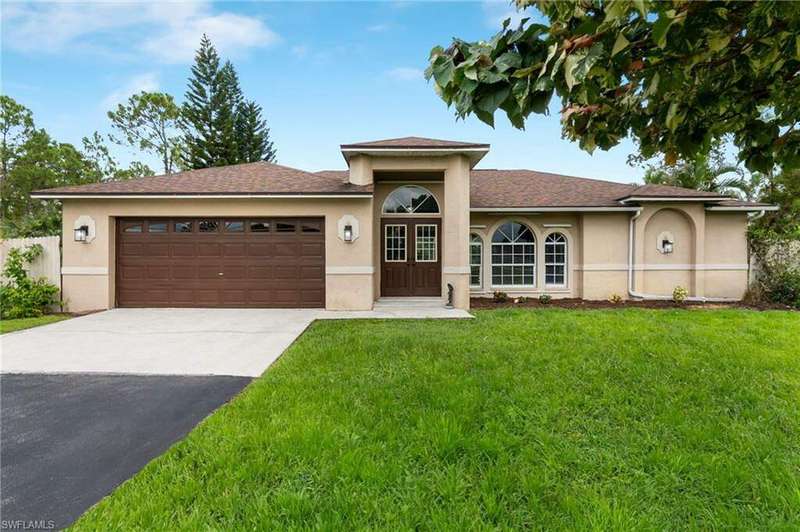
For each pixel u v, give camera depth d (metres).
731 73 2.47
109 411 4.23
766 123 2.71
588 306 11.59
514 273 13.35
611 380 4.81
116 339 7.48
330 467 2.92
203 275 10.88
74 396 4.66
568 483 2.80
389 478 2.81
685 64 2.15
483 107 2.06
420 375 4.98
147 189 10.71
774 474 2.88
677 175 19.66
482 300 12.72
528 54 1.98
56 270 10.70
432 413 3.81
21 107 33.28
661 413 3.93
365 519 2.41
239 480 2.81
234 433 3.48
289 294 10.94
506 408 3.98
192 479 2.83
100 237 10.62
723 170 18.03
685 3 1.77
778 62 2.26
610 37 1.91
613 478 2.87
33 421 3.98
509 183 15.01
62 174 34.69
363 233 10.73
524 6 2.10
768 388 4.54
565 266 13.23
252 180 11.58
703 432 3.50
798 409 4.00
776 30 2.05
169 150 34.84
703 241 12.60
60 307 10.57
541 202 12.94
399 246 12.51
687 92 2.58
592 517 2.42
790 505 2.56
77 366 5.79
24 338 7.55
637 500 2.61
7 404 4.43
